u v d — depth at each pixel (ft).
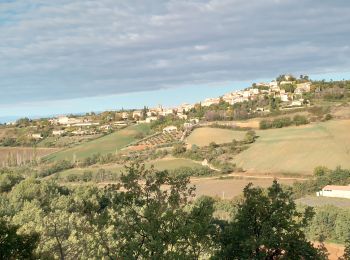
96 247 85.40
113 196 80.12
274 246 74.54
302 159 413.39
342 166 384.47
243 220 79.87
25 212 191.01
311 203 292.81
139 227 72.54
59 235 135.44
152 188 78.33
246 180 387.96
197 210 77.51
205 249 79.87
